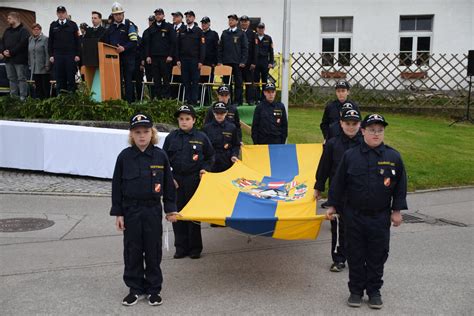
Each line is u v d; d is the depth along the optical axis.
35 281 5.53
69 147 10.38
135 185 4.85
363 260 4.93
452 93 17.78
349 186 4.91
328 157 5.85
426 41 20.12
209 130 7.46
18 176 10.52
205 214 5.50
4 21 20.75
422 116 17.38
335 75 18.78
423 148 12.68
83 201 8.84
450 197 9.60
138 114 4.91
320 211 8.27
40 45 12.88
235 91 12.99
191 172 6.31
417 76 18.33
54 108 11.85
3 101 12.48
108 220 7.82
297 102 18.34
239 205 5.83
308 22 20.22
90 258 6.25
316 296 5.18
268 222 5.23
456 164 11.51
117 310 4.84
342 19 20.45
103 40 11.99
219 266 6.07
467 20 19.39
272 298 5.13
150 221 4.90
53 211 8.24
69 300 5.05
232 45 12.66
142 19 20.53
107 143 10.10
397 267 5.98
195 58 12.14
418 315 4.74
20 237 7.00
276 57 18.17
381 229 4.83
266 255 6.48
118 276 5.70
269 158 7.50
